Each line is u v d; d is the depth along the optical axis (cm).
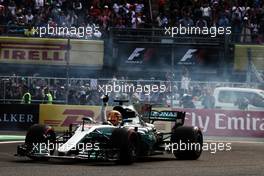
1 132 7919
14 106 8031
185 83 8500
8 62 9750
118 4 10925
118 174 3850
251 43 9875
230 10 10756
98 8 10675
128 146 4378
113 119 4619
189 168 4369
